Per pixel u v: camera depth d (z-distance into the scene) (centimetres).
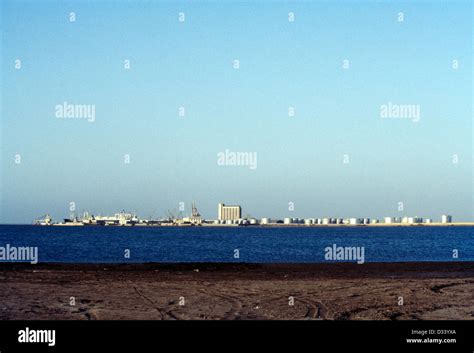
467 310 1673
